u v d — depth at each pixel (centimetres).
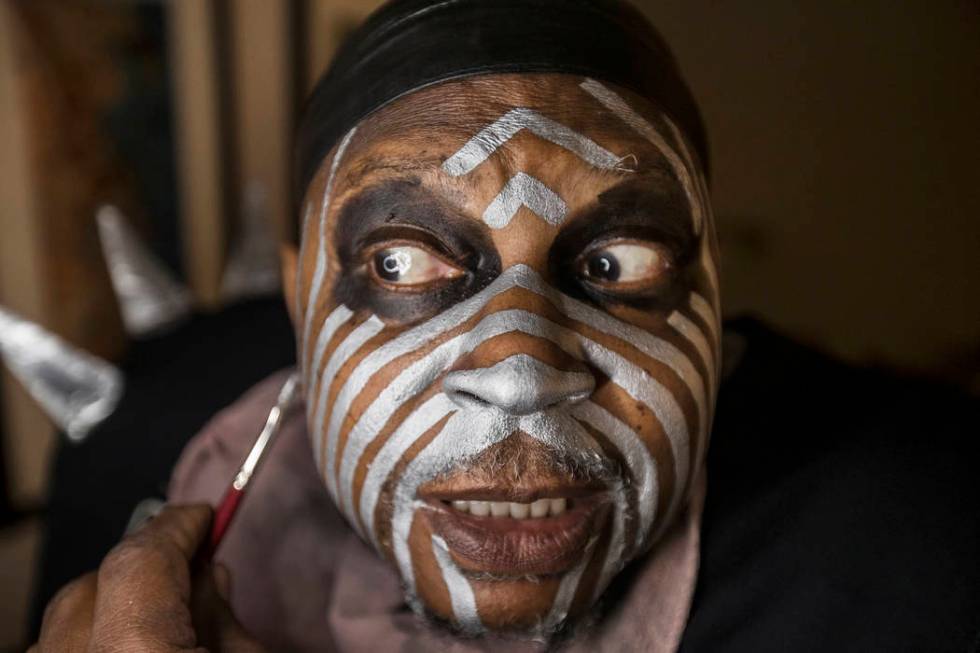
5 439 148
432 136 59
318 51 156
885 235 107
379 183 60
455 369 57
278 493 79
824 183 108
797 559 66
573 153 59
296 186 78
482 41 62
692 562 65
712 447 77
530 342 55
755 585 66
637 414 58
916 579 63
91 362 128
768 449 75
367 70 65
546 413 55
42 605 109
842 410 77
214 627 64
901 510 66
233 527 78
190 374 121
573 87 61
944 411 77
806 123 108
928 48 101
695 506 67
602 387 58
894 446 72
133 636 58
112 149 151
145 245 157
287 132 161
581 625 62
